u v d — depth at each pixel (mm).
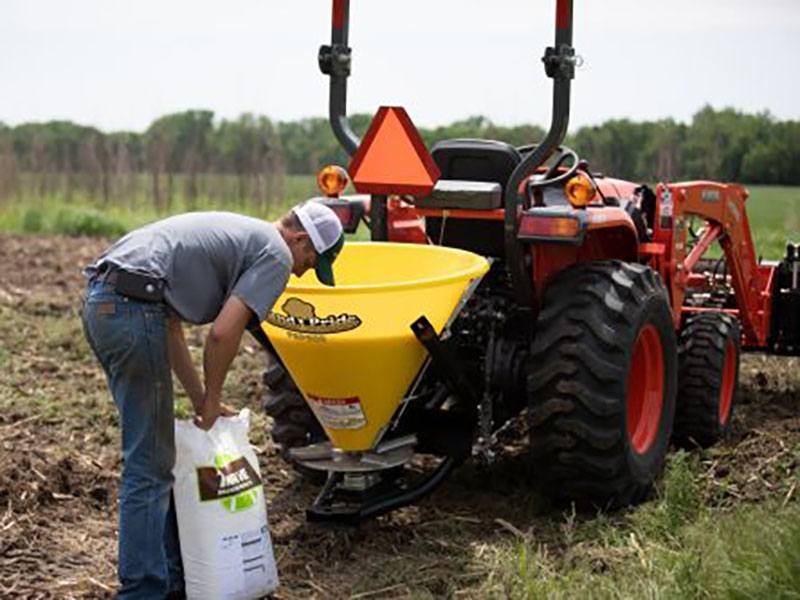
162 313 4375
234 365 8992
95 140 23891
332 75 5758
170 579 4688
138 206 22078
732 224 7348
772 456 6215
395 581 4871
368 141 5555
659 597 4180
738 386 7695
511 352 5699
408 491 5418
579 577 4574
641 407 5887
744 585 4066
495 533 5383
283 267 4438
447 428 5484
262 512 4727
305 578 4965
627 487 5520
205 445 4574
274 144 23359
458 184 5578
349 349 4953
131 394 4422
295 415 5844
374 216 5766
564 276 5555
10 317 10734
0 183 20906
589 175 6039
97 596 4766
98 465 6305
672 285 6516
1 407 7512
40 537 5336
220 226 4453
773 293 7770
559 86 5312
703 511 5230
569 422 5332
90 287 4426
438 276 5410
